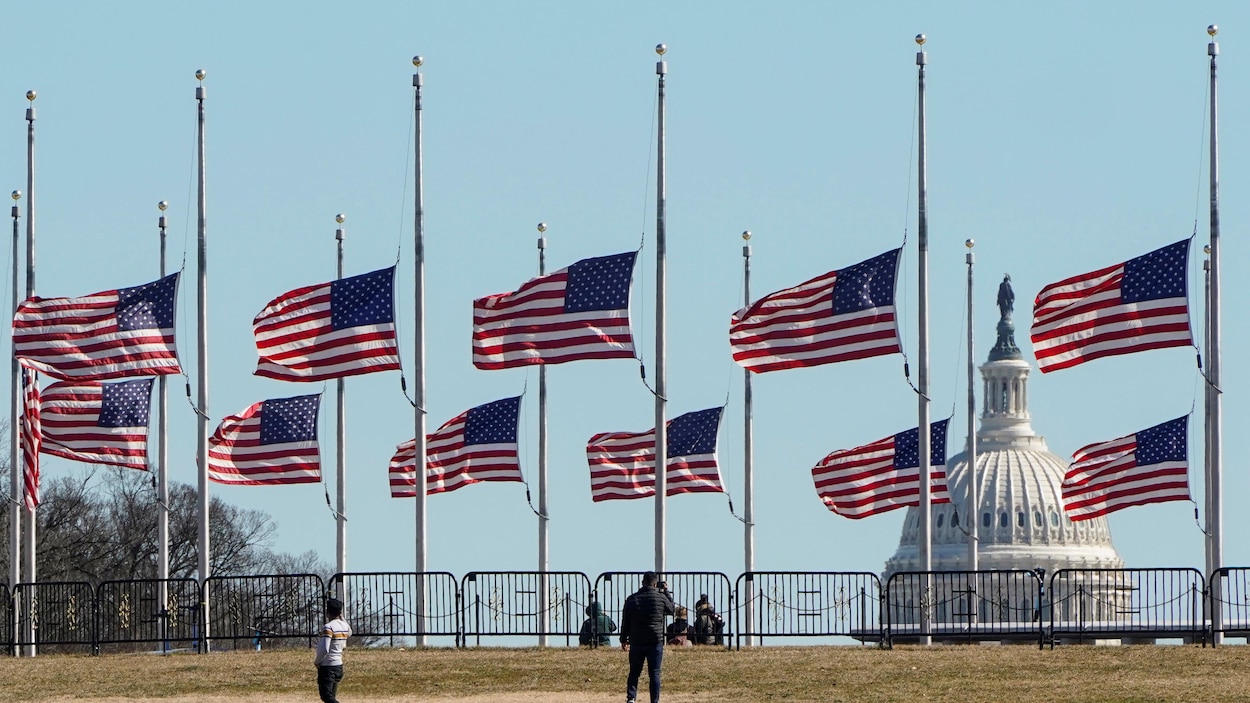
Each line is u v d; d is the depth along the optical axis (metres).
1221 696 150.00
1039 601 192.75
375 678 171.12
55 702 159.88
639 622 144.50
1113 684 158.12
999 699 150.12
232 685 168.75
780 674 167.50
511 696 159.00
